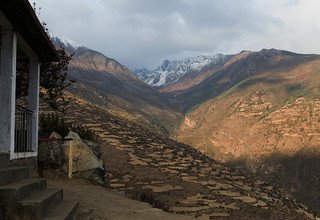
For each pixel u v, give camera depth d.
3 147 8.93
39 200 6.65
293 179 155.38
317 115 192.62
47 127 17.20
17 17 8.67
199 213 20.72
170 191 25.75
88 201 11.54
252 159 179.25
